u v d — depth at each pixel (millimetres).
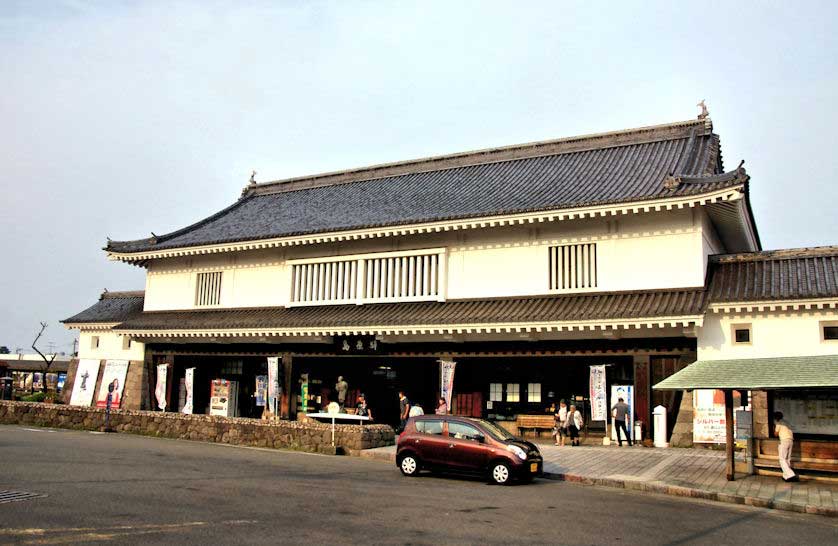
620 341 25109
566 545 10469
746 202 26188
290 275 32469
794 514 14211
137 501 12508
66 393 38500
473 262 28641
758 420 22547
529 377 27281
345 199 37000
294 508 12438
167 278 36469
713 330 23609
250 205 40875
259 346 32875
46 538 9508
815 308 22094
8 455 18312
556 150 34781
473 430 17531
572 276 26812
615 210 24859
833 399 19531
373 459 21641
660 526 12242
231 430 25047
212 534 10133
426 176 37188
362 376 31500
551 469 18859
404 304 29375
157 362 36188
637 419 24438
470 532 11070
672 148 31047
